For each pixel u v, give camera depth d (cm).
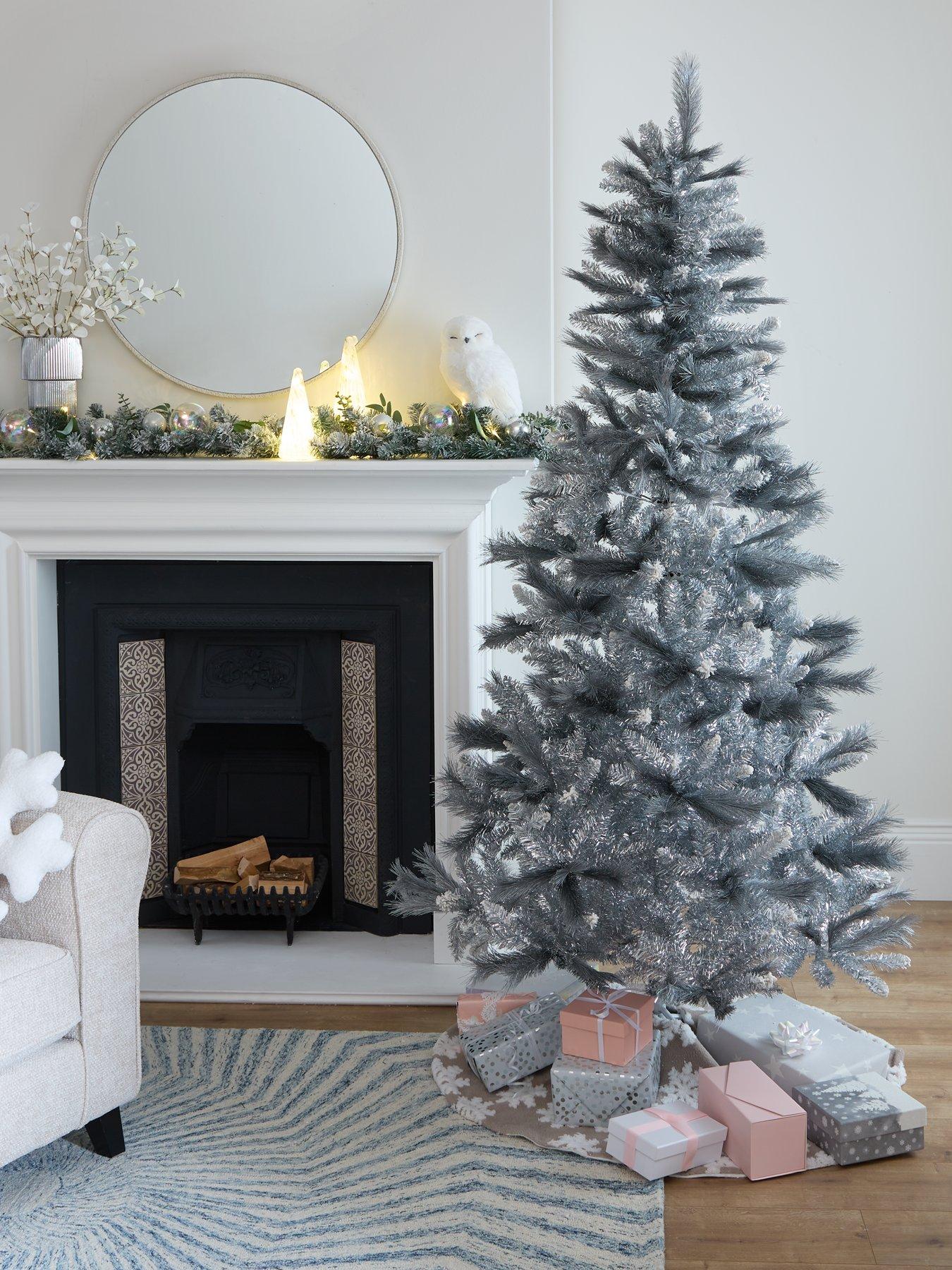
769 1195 201
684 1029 248
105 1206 199
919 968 291
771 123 321
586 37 319
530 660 229
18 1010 191
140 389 298
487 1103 229
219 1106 231
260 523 285
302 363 294
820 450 332
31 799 211
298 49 285
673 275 212
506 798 229
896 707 339
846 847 229
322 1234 191
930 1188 202
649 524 215
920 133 319
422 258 289
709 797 207
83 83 289
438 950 292
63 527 287
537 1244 187
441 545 284
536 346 289
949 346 326
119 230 291
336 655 312
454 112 284
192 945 307
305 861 317
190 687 313
